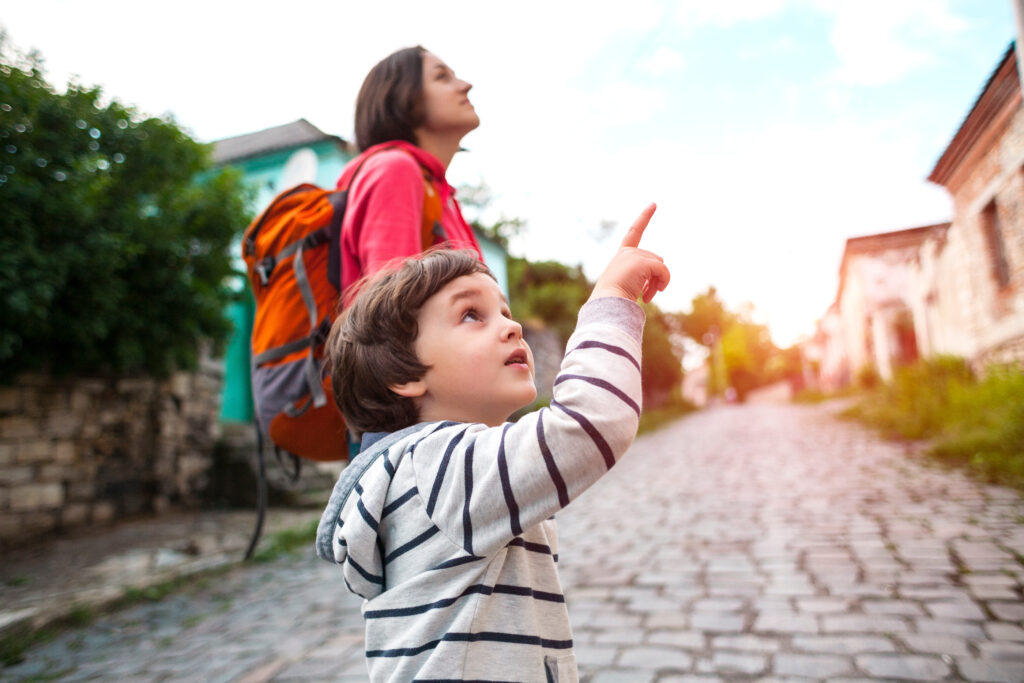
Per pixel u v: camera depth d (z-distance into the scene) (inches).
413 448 31.8
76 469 226.4
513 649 29.8
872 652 86.3
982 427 257.6
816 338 1358.3
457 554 29.7
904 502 177.9
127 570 169.3
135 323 218.8
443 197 64.4
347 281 56.3
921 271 515.5
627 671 87.7
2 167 179.6
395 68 66.0
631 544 162.2
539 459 27.9
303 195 61.8
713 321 1825.8
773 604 108.1
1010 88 290.8
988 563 118.1
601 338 30.5
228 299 254.7
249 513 260.7
